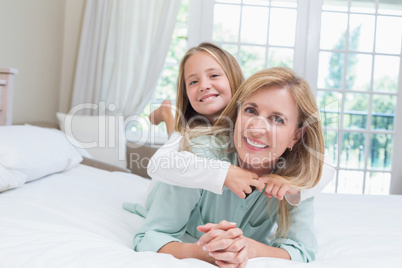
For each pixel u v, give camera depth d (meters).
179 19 4.17
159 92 4.01
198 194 1.04
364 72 3.87
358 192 3.90
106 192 1.58
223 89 1.22
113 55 3.66
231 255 0.78
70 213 1.20
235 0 3.78
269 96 0.92
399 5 3.82
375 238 1.15
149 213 1.04
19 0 2.67
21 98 2.84
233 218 1.06
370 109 3.85
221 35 3.82
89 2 3.54
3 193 1.34
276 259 0.87
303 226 1.02
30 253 0.81
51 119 3.51
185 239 1.13
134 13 3.63
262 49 3.83
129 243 1.06
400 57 3.84
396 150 3.86
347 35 3.83
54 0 3.38
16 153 1.46
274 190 0.93
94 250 0.84
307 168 1.00
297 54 3.79
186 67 1.26
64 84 3.73
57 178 1.66
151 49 3.63
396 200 1.75
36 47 3.05
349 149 3.91
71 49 3.74
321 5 3.76
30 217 1.08
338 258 0.96
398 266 0.89
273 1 3.79
